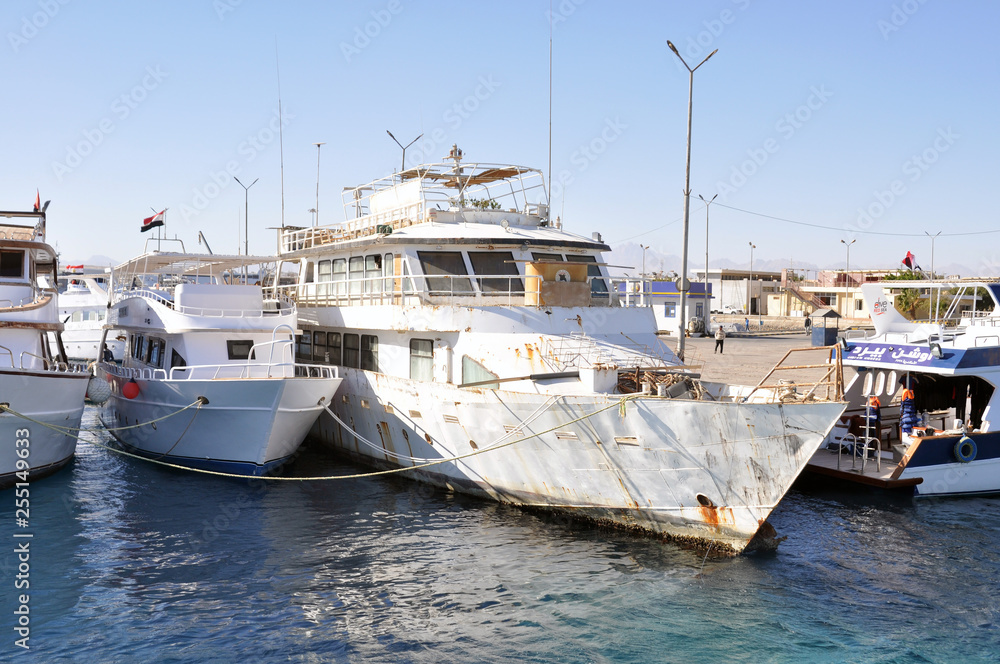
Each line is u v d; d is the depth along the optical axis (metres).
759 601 11.77
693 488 13.44
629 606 11.58
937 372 17.30
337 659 10.05
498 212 19.77
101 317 37.62
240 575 12.62
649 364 15.80
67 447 19.12
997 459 17.75
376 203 22.81
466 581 12.45
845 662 10.04
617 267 17.58
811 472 18.50
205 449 18.33
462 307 16.39
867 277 80.06
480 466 16.02
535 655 10.18
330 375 19.83
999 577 12.77
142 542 14.05
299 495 16.89
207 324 18.16
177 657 10.02
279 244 25.73
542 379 15.05
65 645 10.26
